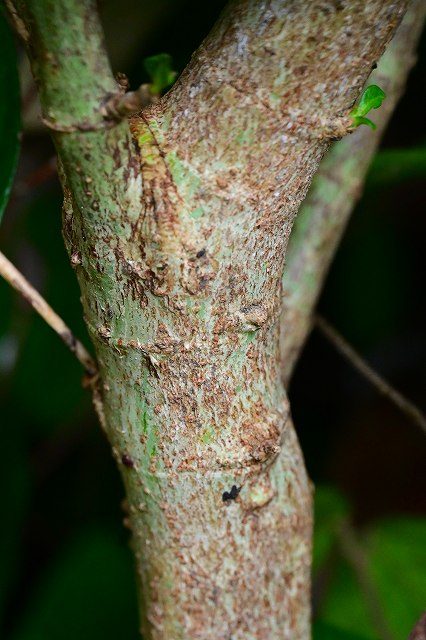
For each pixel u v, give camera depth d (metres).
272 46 0.35
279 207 0.36
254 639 0.40
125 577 0.52
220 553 0.39
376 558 0.53
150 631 0.40
